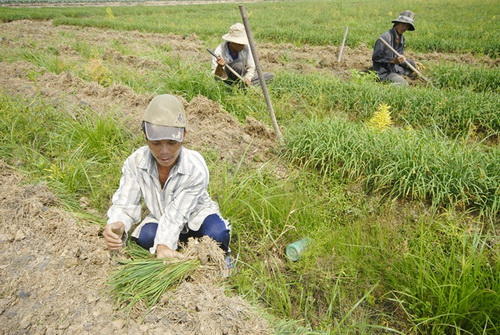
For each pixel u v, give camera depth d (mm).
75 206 3598
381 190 4242
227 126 5363
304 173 4473
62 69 7512
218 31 14961
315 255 3312
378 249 3445
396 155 4340
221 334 2326
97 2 34875
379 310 3059
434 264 3223
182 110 2514
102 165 4215
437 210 3961
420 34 13531
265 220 3664
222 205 3660
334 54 11336
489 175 4074
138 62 8664
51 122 4957
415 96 6359
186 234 3221
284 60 10375
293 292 3176
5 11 21406
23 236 3043
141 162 2777
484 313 2775
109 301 2566
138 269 2707
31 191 3432
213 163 4410
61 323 2404
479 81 7734
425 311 2930
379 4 28688
